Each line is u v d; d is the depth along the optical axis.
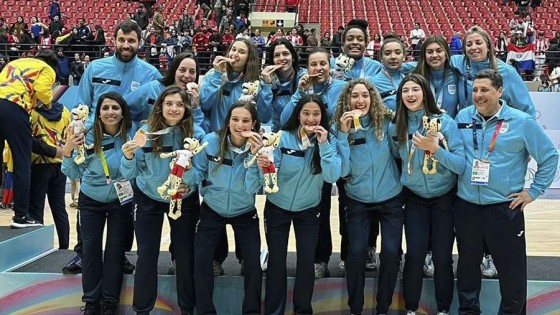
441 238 3.39
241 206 3.38
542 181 3.21
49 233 4.37
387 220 3.45
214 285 3.61
